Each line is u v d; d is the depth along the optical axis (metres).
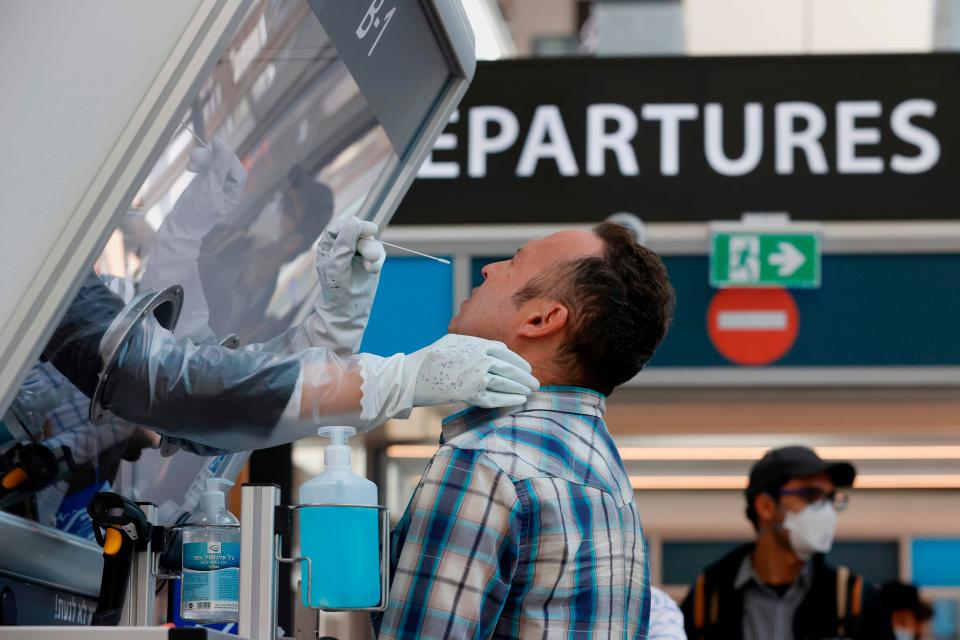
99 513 1.55
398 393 1.62
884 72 4.68
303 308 2.18
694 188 4.68
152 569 1.62
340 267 1.76
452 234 4.63
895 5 5.77
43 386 1.54
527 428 1.77
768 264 4.56
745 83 4.71
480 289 1.93
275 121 1.77
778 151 4.68
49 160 1.32
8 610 1.51
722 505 4.97
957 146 4.65
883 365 4.56
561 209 4.66
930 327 4.57
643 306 1.86
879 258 4.61
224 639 1.29
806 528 3.73
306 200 2.00
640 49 5.99
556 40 6.12
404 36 1.96
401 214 4.65
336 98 1.88
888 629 3.79
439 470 1.71
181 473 2.04
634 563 1.84
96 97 1.33
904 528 4.95
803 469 3.71
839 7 5.81
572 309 1.84
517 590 1.71
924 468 4.91
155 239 1.64
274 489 1.50
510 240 4.63
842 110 4.68
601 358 1.85
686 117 4.70
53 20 1.38
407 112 2.12
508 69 4.71
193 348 1.58
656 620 2.54
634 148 4.69
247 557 1.48
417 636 1.65
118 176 1.31
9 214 1.31
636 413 4.82
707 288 4.62
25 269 1.28
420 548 1.68
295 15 1.61
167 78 1.33
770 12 5.86
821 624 3.78
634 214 4.66
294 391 1.58
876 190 4.65
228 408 1.57
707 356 4.59
